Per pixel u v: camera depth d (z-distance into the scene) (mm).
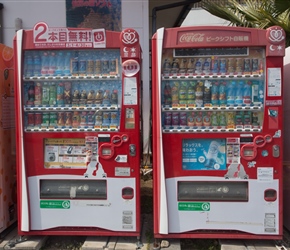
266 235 2947
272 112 2891
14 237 3246
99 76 3004
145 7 5883
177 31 2896
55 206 3055
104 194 3035
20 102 2986
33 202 3062
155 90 2945
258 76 2900
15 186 3518
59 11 5914
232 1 5137
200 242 3199
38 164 3047
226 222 2961
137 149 2992
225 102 3010
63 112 3105
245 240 3127
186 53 2965
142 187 4824
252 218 2951
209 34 2885
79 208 3047
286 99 3385
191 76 2934
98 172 3025
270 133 2904
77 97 3070
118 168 3010
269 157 2922
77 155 3084
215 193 2963
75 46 2953
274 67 2865
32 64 3111
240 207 2953
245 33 2867
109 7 5879
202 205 2967
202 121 3041
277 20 4410
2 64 3236
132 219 3021
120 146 2998
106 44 2941
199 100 2996
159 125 2936
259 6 4695
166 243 3016
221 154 3016
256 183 2939
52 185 3064
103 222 3039
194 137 2959
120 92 3061
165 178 2965
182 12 8203
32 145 3047
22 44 2977
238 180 2949
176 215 2980
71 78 3012
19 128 3010
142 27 5910
